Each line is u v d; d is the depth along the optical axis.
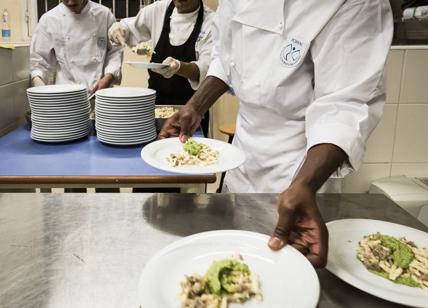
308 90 1.04
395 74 1.62
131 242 0.71
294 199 0.64
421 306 0.53
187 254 0.62
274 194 0.93
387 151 1.73
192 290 0.53
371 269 0.63
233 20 1.11
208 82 1.29
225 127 2.82
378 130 1.70
